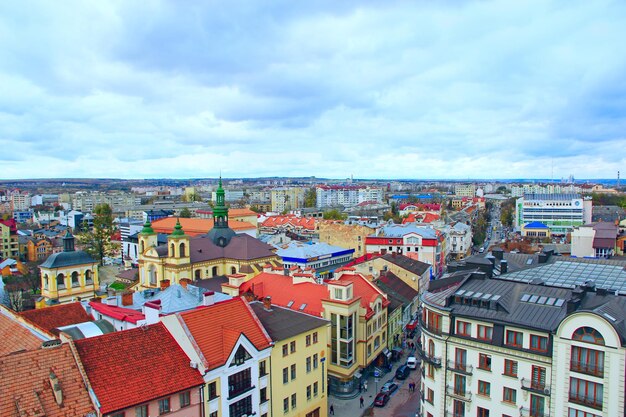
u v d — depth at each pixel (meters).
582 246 161.62
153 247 104.00
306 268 104.81
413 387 77.00
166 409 46.25
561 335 48.53
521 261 77.62
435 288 64.75
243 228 154.88
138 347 48.47
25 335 53.69
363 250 166.75
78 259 87.12
